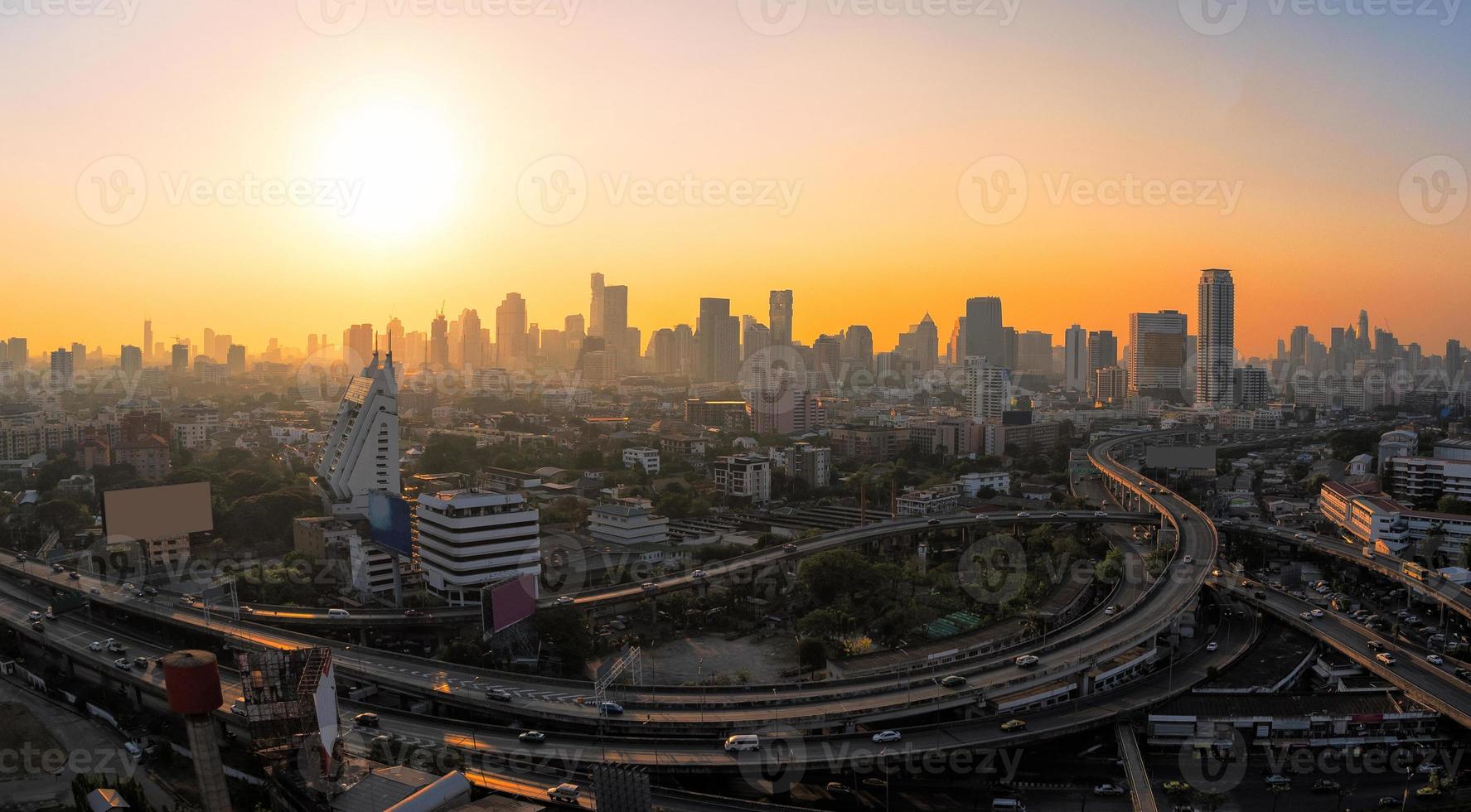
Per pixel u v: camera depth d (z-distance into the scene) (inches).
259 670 6688.0
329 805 6048.2
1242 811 6958.7
